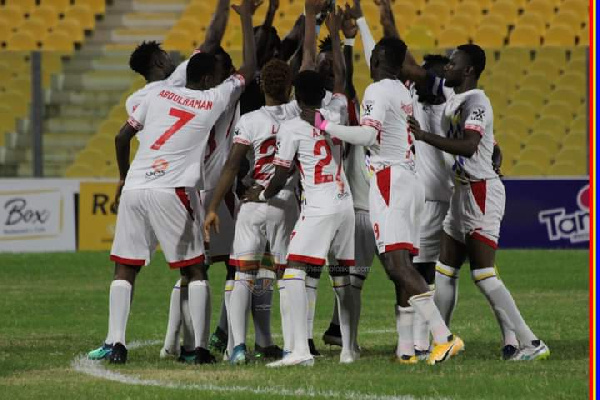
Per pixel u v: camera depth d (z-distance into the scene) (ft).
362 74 221.05
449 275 97.19
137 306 139.85
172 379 83.41
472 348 102.47
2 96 227.61
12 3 274.77
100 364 91.66
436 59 101.81
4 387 79.97
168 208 91.97
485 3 261.65
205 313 92.89
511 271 172.24
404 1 261.65
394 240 89.66
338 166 90.33
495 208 94.43
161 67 100.12
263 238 94.22
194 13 266.16
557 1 258.37
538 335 109.81
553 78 224.53
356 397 74.79
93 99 233.96
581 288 153.69
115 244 93.76
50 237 202.59
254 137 92.68
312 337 106.73
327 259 92.58
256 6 98.68
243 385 80.28
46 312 133.49
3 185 202.18
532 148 219.61
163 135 92.58
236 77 96.22
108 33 266.36
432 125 98.94
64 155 228.22
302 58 105.91
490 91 225.76
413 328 95.86
